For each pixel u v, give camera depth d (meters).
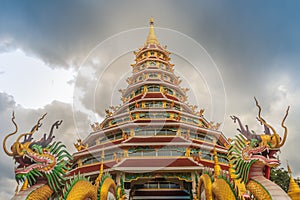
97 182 16.11
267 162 12.02
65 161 12.55
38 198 11.24
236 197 12.48
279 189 11.24
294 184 12.23
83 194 13.07
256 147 12.37
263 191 11.42
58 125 13.12
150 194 28.52
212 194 15.05
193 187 25.69
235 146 13.34
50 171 11.90
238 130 13.57
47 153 12.10
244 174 12.51
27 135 11.98
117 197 19.56
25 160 11.69
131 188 27.59
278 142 11.82
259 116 13.16
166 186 29.12
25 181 11.80
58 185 12.16
